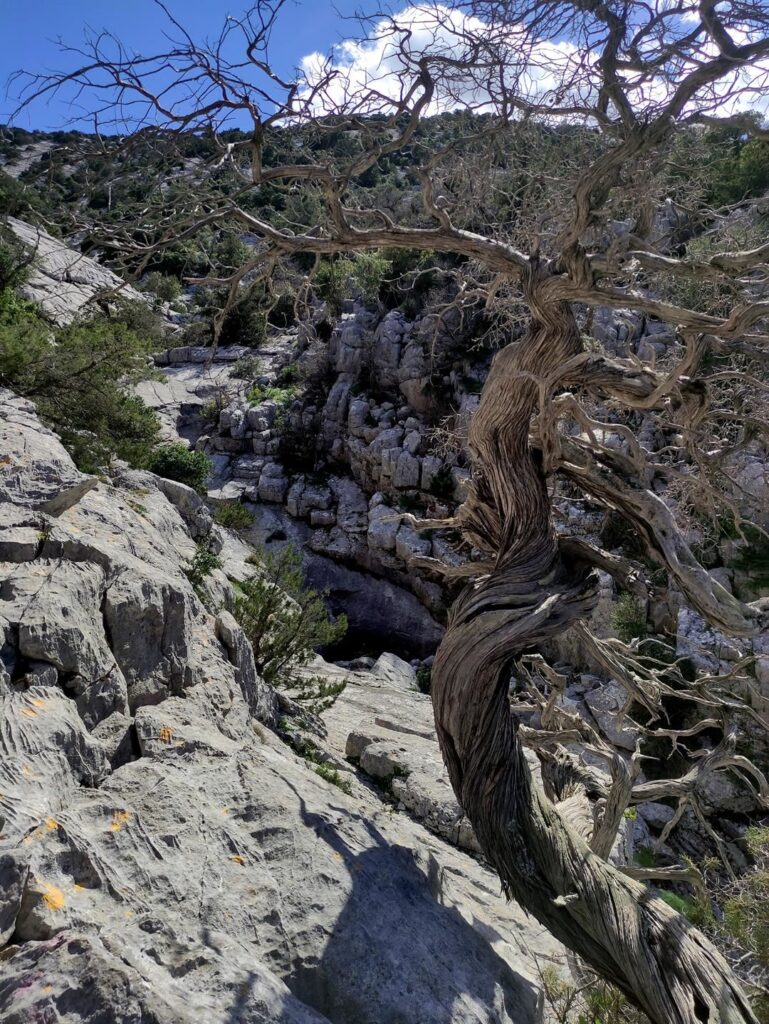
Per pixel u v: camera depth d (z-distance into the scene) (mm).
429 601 35688
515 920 9805
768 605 7664
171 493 21484
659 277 8953
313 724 14586
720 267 6715
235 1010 4984
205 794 7539
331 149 8227
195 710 9094
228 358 47938
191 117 6645
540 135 8039
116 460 19266
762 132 6074
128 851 6324
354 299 42750
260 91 6574
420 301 40156
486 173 8156
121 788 7148
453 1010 6441
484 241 7457
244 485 41562
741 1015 7039
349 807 8547
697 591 7602
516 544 8055
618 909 7367
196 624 11117
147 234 7898
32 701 7219
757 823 22031
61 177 7242
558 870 7488
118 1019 4523
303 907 6672
